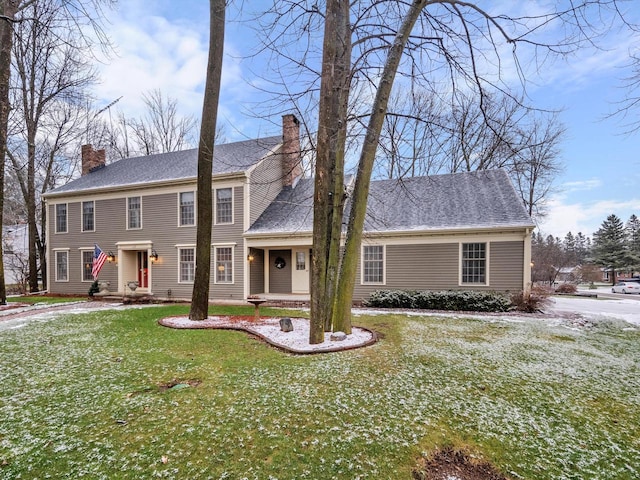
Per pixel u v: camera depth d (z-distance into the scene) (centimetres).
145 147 2752
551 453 280
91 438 294
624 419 340
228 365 500
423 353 568
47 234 1750
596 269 3759
